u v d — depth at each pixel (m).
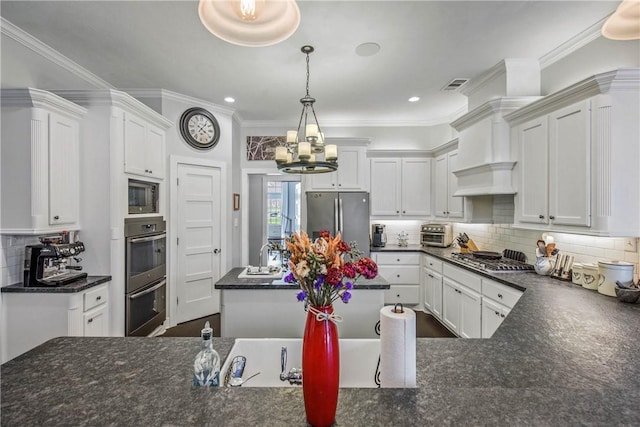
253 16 1.79
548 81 2.74
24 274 2.31
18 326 2.28
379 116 4.61
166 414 0.78
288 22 1.90
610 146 1.85
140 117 3.03
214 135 4.04
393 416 0.76
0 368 1.07
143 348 1.26
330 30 2.37
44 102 2.29
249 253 5.02
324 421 0.73
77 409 0.81
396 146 4.83
